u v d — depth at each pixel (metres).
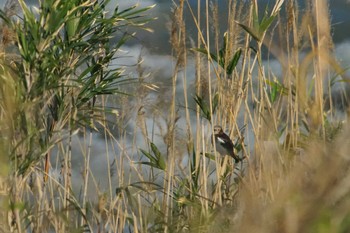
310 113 6.54
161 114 14.20
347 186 3.75
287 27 11.96
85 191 12.84
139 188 12.19
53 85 11.21
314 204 3.81
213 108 13.72
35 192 11.76
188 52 14.41
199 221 7.35
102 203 12.24
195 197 12.67
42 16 11.70
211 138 13.30
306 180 3.88
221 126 13.58
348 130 3.88
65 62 12.25
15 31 11.48
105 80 13.09
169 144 13.59
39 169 11.97
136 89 14.26
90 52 13.03
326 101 12.80
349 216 3.82
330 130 8.54
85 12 12.23
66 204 11.88
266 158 5.66
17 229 10.39
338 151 3.82
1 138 9.55
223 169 13.20
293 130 11.51
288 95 11.55
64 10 11.48
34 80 10.84
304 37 11.45
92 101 14.66
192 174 13.46
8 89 9.98
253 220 3.91
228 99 13.46
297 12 12.19
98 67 12.91
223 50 13.68
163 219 10.99
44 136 12.19
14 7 11.86
